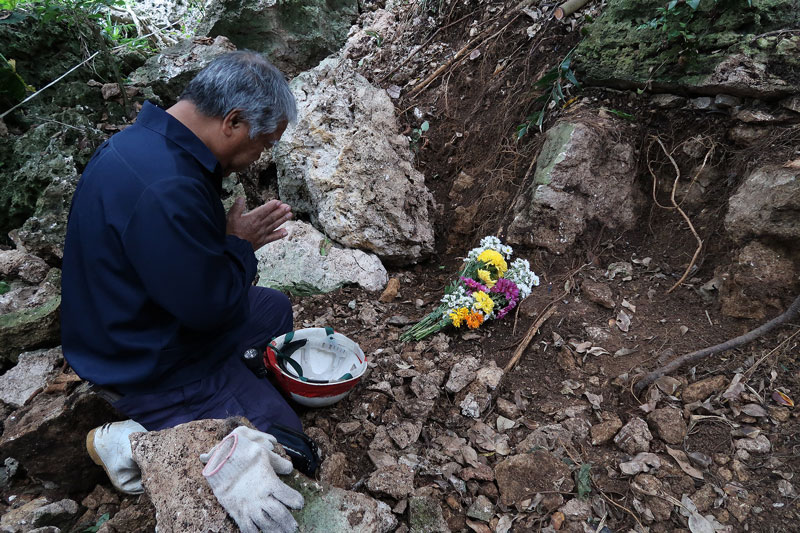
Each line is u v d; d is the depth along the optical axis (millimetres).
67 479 2053
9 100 3857
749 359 2350
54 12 4043
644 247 3047
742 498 1937
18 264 3100
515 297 2883
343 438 2303
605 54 3342
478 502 1986
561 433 2219
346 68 3908
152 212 1642
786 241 2457
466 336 2861
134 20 5688
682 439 2145
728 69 2820
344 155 3498
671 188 3070
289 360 2400
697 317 2607
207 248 1725
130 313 1759
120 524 1785
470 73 4098
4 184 3549
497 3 4266
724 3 2951
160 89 4348
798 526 1825
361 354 2496
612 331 2666
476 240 3457
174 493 1637
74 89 4125
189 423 1814
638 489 1989
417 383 2502
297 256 3371
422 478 2102
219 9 4840
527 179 3338
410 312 3135
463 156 3877
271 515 1574
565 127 3197
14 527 1823
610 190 3129
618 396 2387
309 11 4992
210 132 1827
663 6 3166
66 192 3320
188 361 1952
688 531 1865
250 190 3949
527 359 2654
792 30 2756
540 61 3768
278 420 2029
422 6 4750
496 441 2250
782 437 2082
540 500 1973
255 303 2447
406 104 4242
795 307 2365
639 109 3256
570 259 3078
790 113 2707
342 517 1675
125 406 1924
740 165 2812
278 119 1880
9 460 2156
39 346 2650
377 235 3418
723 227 2768
